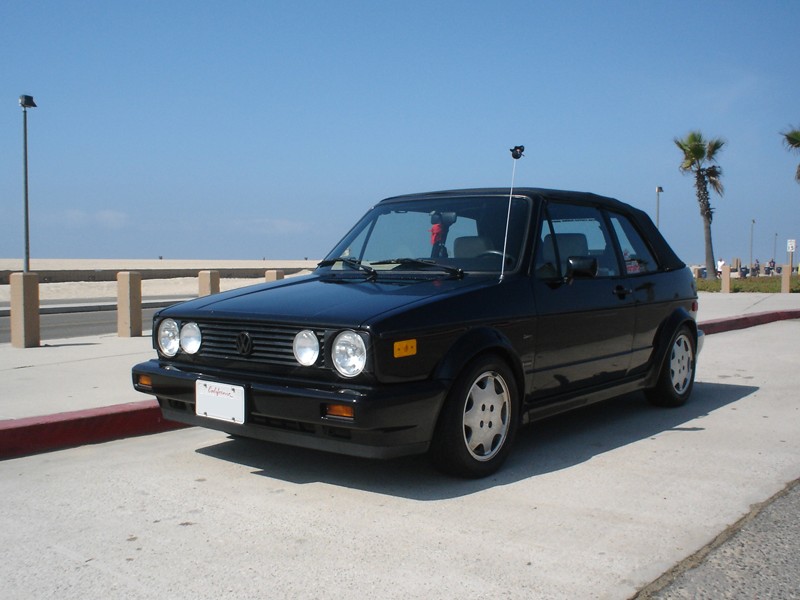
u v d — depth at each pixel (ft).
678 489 13.82
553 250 16.78
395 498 13.29
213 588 9.95
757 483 14.17
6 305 64.54
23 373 24.14
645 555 10.93
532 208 16.70
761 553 11.03
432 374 13.39
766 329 40.16
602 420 19.42
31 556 10.97
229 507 12.87
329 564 10.63
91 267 190.90
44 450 16.37
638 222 20.44
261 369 13.73
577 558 10.80
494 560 10.73
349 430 12.73
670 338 19.97
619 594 9.73
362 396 12.39
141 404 18.16
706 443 17.10
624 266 19.02
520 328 15.10
